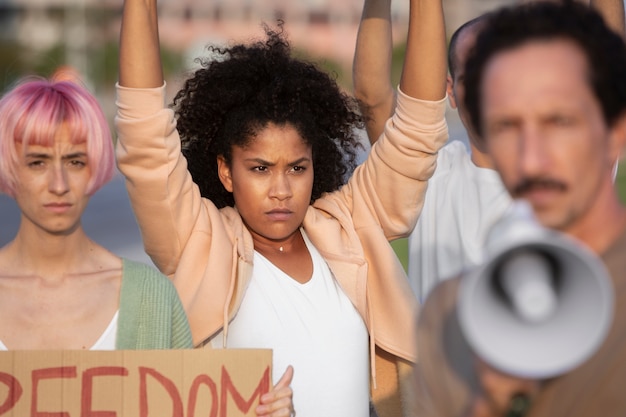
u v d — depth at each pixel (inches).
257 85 184.7
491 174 197.5
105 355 146.3
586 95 90.7
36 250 150.3
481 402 93.0
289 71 187.3
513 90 91.3
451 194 202.4
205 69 190.9
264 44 195.9
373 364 177.3
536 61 91.2
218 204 191.2
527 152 90.4
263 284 173.9
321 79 192.7
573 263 80.1
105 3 2561.5
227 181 185.2
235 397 150.0
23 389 144.3
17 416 143.9
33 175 144.9
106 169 147.4
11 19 2664.9
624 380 88.7
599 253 93.3
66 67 161.5
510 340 82.1
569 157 90.4
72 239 151.0
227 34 3543.3
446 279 101.6
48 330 148.9
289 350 169.8
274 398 151.4
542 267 82.2
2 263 152.5
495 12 95.6
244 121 175.9
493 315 82.7
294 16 3681.1
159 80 171.2
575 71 90.7
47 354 144.9
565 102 90.1
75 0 2534.5
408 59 182.5
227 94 181.8
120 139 170.6
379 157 185.3
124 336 150.3
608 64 91.0
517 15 93.3
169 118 169.3
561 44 91.4
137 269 154.9
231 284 169.5
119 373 146.5
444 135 185.0
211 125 185.5
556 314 82.1
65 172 145.4
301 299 173.8
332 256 178.9
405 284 180.9
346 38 3715.6
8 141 143.3
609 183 94.1
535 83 90.6
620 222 93.6
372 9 209.5
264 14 3646.7
